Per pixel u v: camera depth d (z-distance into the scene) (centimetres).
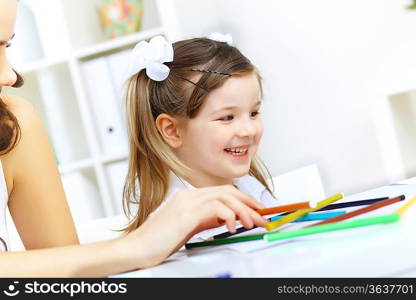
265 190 105
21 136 85
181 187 96
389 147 185
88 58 222
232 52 94
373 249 40
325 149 224
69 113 226
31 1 211
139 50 101
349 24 212
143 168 101
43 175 86
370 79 207
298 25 226
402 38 200
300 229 51
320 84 223
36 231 86
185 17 217
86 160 210
